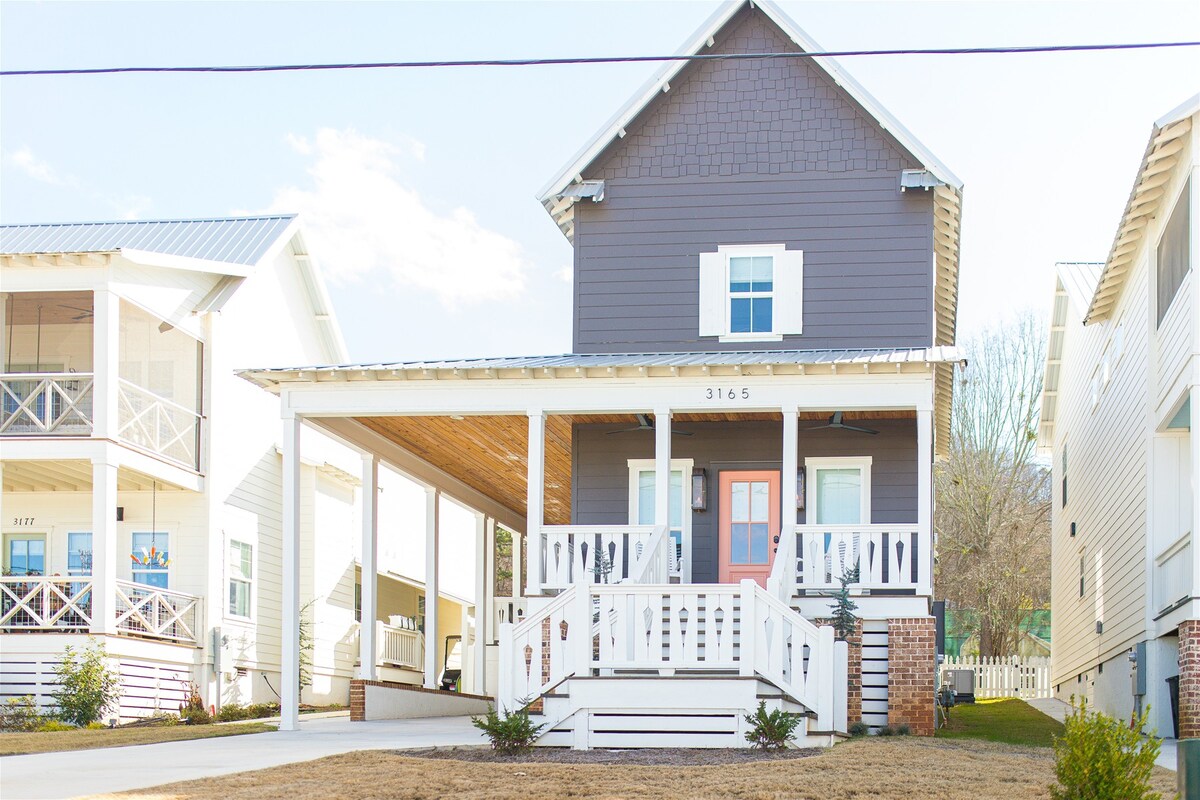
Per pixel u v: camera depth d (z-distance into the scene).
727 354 19.36
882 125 20.55
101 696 20.64
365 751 13.77
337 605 29.62
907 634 16.70
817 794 10.60
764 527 20.23
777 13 20.88
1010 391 43.56
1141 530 21.17
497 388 18.09
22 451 21.52
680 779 11.53
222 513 25.31
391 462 22.19
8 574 25.05
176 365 25.12
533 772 12.01
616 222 21.17
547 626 17.30
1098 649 26.48
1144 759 9.63
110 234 27.31
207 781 11.55
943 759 12.71
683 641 15.15
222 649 24.80
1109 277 22.92
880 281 20.44
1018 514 42.78
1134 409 21.95
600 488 20.69
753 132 21.08
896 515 19.88
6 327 25.44
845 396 17.55
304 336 29.59
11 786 11.38
